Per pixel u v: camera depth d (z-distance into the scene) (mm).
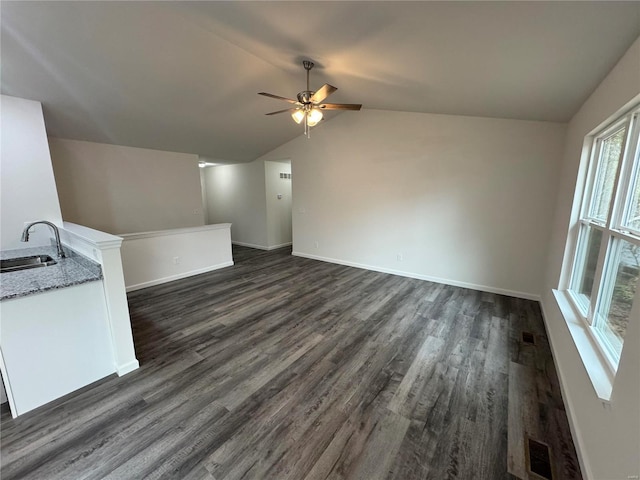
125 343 2262
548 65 1857
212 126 4609
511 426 1773
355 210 5145
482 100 2922
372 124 4699
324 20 1925
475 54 1916
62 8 2104
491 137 3762
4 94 2840
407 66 2395
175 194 5711
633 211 1631
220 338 2799
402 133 4430
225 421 1806
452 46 1876
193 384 2148
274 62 3086
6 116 2861
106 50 2615
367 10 1678
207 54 2941
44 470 1483
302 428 1755
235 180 7176
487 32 1613
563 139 3338
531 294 3773
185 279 4590
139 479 1441
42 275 2096
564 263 2701
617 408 1204
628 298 1532
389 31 1876
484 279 4074
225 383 2160
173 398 2004
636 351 1113
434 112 3998
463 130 3939
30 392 1875
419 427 1765
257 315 3297
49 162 3109
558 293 2711
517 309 3469
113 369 2264
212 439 1675
